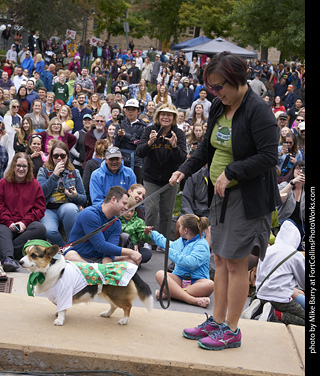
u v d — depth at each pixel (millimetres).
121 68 26359
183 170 3951
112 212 5406
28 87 14969
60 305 3975
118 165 7402
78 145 10641
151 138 7637
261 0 34281
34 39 35281
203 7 44875
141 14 51156
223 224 3725
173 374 3676
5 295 4688
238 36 37781
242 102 3557
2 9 42656
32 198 7090
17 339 3783
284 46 35125
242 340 4117
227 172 3488
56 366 3723
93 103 15055
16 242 6855
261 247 3703
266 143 3461
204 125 11422
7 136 10352
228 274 3904
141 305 5648
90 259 5570
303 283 5531
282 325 4516
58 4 42781
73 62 28281
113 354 3697
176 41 51375
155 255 7941
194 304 5957
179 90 19328
